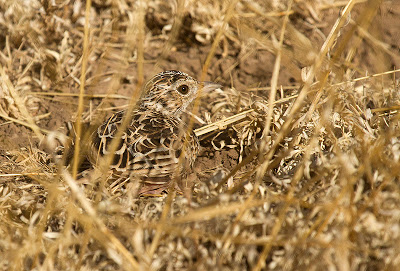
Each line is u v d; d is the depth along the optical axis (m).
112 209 8.14
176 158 9.50
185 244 7.46
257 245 7.54
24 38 13.49
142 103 10.94
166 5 14.55
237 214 7.69
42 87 13.02
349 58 10.47
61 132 11.91
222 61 13.94
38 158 10.83
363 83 12.12
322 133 9.80
